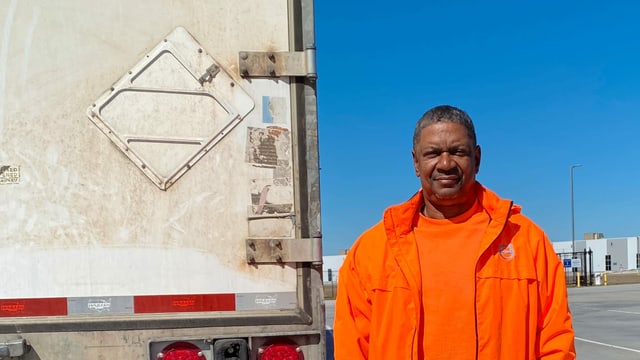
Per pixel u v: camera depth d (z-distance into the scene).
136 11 2.62
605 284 33.69
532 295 2.20
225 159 2.63
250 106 2.66
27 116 2.54
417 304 2.22
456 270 2.23
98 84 2.57
